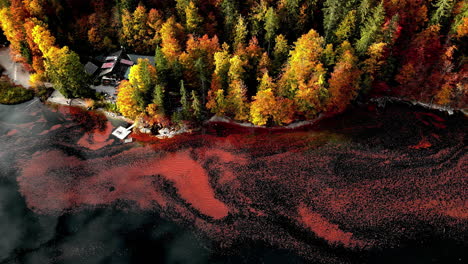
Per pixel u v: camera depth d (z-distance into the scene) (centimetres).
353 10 7162
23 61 9050
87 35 8669
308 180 6506
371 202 6131
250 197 6250
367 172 6619
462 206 6041
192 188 6406
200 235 5709
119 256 5422
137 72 7006
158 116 7244
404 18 7694
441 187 6334
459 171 6588
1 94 8250
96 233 5731
